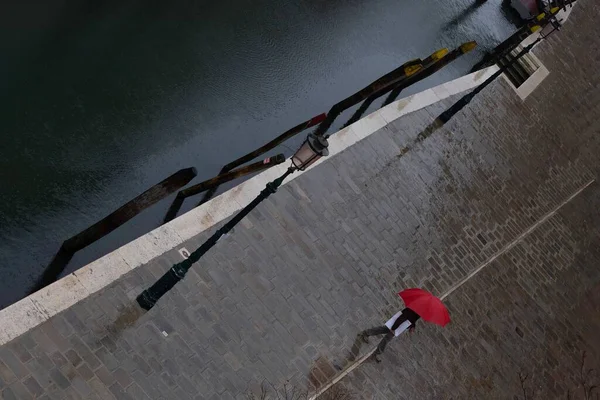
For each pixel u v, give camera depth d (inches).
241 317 498.6
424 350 599.8
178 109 567.5
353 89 718.5
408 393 560.4
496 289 714.2
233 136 590.9
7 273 426.0
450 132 783.7
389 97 755.4
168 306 468.8
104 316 438.6
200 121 576.1
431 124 768.9
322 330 536.4
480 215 756.6
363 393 529.3
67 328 421.7
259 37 668.7
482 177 793.6
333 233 594.9
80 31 544.1
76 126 503.2
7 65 494.3
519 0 1005.8
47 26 527.8
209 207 529.3
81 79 524.7
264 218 557.3
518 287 743.1
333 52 729.0
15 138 471.2
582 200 928.3
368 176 661.3
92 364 419.5
